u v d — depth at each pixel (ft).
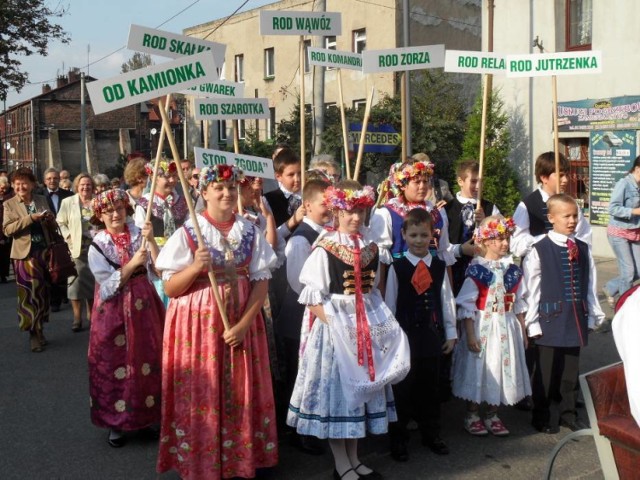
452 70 18.79
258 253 13.62
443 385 17.61
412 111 59.57
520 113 46.83
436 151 60.80
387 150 40.42
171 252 13.04
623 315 8.93
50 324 28.66
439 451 15.23
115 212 15.94
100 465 14.96
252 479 13.99
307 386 13.79
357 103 79.97
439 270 15.56
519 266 17.49
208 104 17.88
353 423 13.35
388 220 16.17
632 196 27.09
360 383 13.37
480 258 16.37
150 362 15.85
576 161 44.96
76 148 167.32
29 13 80.28
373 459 15.05
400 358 13.82
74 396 19.45
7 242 38.37
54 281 24.17
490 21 43.34
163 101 13.58
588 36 43.80
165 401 13.39
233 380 13.17
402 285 15.30
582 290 16.38
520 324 16.33
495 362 15.78
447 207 18.65
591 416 10.30
